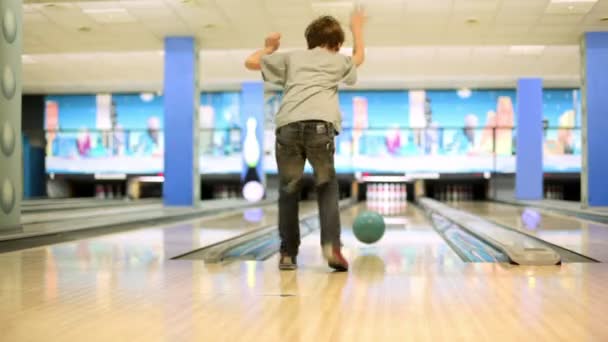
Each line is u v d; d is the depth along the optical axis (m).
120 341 1.49
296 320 1.72
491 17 7.89
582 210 7.98
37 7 7.51
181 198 9.28
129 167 14.97
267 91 14.35
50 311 1.86
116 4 7.47
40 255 3.58
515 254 3.10
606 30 8.51
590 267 2.95
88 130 15.06
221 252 3.39
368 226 4.17
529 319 1.74
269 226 6.26
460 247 4.18
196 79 9.26
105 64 11.61
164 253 3.70
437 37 8.88
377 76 12.74
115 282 2.46
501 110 14.16
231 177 14.64
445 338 1.51
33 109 15.13
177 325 1.66
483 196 15.20
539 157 12.77
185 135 9.20
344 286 2.35
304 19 8.13
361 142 14.48
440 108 14.32
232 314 1.81
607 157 8.52
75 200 13.41
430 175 14.30
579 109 13.87
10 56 4.62
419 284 2.40
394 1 7.26
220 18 8.12
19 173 4.72
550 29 8.44
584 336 1.53
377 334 1.56
